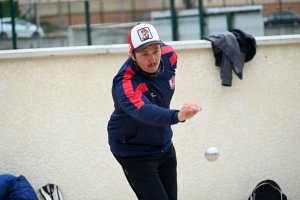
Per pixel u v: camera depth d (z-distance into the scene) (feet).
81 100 33.09
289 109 34.60
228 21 106.52
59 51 32.63
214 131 34.12
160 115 20.21
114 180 33.53
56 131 33.09
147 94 22.80
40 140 33.04
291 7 108.27
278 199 32.89
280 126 34.58
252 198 33.24
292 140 34.73
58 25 113.29
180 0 128.98
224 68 33.30
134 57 22.49
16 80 32.81
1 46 76.89
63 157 33.22
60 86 32.99
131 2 129.49
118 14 126.82
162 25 119.85
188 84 33.86
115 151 24.49
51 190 32.60
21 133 32.96
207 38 34.14
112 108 33.24
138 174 24.23
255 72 34.27
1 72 32.78
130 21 128.26
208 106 34.01
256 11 108.17
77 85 33.04
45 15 112.27
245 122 34.32
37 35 104.47
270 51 34.30
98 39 118.21
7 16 77.46
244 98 34.22
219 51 33.45
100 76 33.09
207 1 128.26
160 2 129.49
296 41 34.06
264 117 34.47
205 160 34.14
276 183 33.45
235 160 34.32
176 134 33.94
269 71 34.37
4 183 30.22
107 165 33.40
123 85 22.13
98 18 124.16
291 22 107.65
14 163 32.99
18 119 32.94
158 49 22.49
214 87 33.99
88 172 33.35
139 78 22.66
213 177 34.22
